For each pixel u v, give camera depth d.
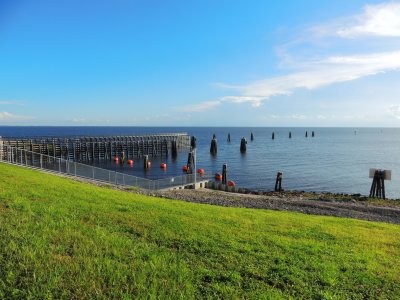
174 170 68.38
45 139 71.81
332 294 6.76
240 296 6.40
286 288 6.93
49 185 17.92
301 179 56.69
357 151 109.00
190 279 6.89
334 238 11.59
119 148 84.25
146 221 11.41
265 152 103.50
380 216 24.55
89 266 7.03
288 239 10.61
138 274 6.88
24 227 9.30
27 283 6.27
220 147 123.38
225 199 28.09
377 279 7.66
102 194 17.30
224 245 9.34
